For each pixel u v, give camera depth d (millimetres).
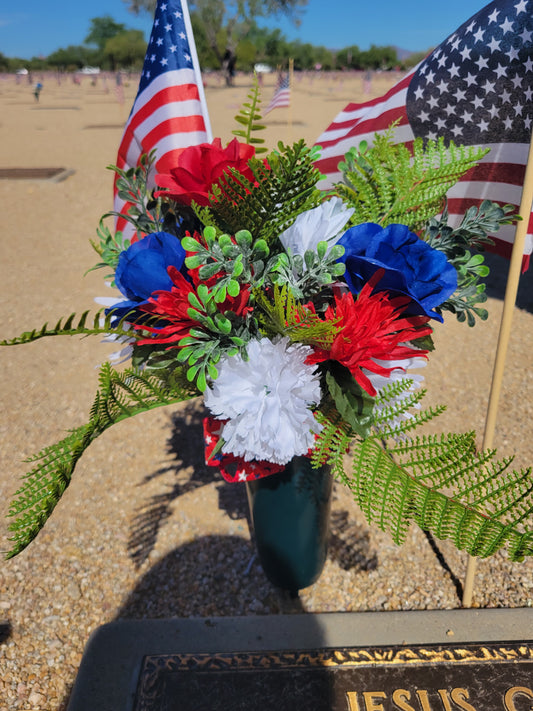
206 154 1187
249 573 2375
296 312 1015
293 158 962
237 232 1029
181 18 1842
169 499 2799
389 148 1348
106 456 3131
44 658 2051
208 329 1062
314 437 1155
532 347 4281
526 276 5676
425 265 1023
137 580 2357
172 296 1007
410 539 2523
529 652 1896
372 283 992
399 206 1282
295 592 2197
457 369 3992
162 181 1231
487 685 1789
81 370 4031
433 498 980
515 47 1555
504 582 2303
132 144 2012
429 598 2230
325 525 1969
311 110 19750
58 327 890
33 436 3305
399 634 1965
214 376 1035
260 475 1387
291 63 3740
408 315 1094
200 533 2588
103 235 1429
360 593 2260
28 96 35562
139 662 1885
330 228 1044
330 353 1048
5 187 9430
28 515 844
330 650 1909
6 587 2332
